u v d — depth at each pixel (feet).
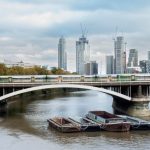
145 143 312.91
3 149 292.81
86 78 474.49
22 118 443.32
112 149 293.23
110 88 483.92
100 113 413.18
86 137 335.26
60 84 463.01
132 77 482.69
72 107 569.64
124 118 378.12
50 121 386.52
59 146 302.86
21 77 465.88
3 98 454.40
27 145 305.94
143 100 472.03
